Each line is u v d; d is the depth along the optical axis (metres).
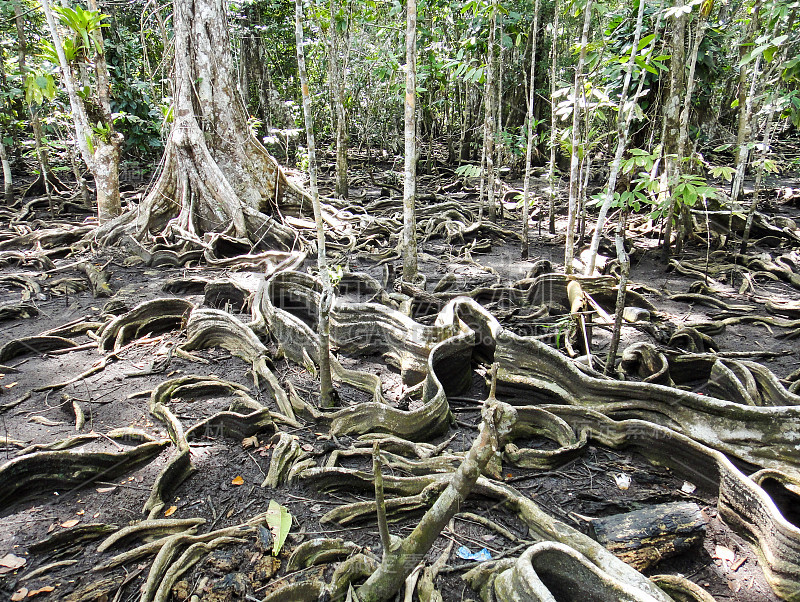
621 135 5.20
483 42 10.03
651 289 7.22
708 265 8.16
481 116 16.08
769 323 6.22
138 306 5.76
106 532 3.10
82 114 8.77
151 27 14.87
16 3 10.20
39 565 2.89
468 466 2.35
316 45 16.64
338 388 4.86
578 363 4.69
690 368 4.93
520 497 3.32
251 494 3.50
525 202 8.58
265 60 17.30
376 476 2.36
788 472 3.45
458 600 2.80
